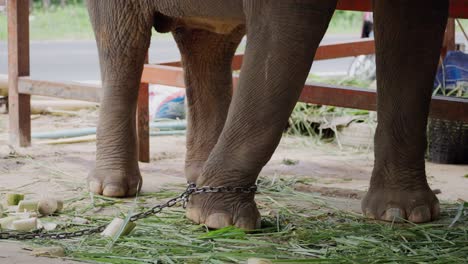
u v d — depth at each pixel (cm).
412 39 479
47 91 705
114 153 551
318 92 620
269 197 525
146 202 527
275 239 436
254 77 430
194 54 578
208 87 584
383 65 491
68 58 1529
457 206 529
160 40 1925
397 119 493
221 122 586
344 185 612
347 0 598
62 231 447
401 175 493
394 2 478
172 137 813
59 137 772
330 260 387
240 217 442
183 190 563
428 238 439
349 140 788
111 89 558
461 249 418
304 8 420
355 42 789
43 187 562
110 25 551
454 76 766
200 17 509
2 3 756
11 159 664
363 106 603
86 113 920
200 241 424
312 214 498
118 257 391
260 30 427
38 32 2008
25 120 728
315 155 739
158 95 888
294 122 830
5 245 411
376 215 490
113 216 482
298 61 424
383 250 415
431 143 730
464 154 723
